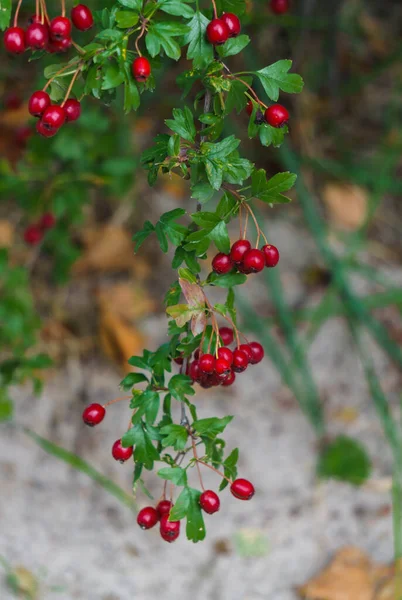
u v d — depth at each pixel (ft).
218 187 3.08
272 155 5.59
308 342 5.01
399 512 4.33
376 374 4.99
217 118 3.11
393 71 6.40
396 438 4.67
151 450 3.15
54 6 4.22
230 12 3.10
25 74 5.13
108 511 4.31
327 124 6.08
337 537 4.33
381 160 5.94
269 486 4.47
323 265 5.40
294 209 5.67
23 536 4.13
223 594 4.16
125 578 4.12
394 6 6.70
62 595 4.02
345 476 4.47
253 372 4.89
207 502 3.11
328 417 4.78
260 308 5.22
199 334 3.18
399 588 4.09
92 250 5.13
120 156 4.73
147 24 3.01
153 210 5.38
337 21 5.92
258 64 5.61
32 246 4.97
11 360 4.14
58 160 4.37
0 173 4.37
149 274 5.20
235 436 4.61
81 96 3.09
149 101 5.42
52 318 4.91
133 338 4.81
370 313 5.31
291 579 4.21
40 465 4.36
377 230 5.77
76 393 4.65
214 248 5.24
